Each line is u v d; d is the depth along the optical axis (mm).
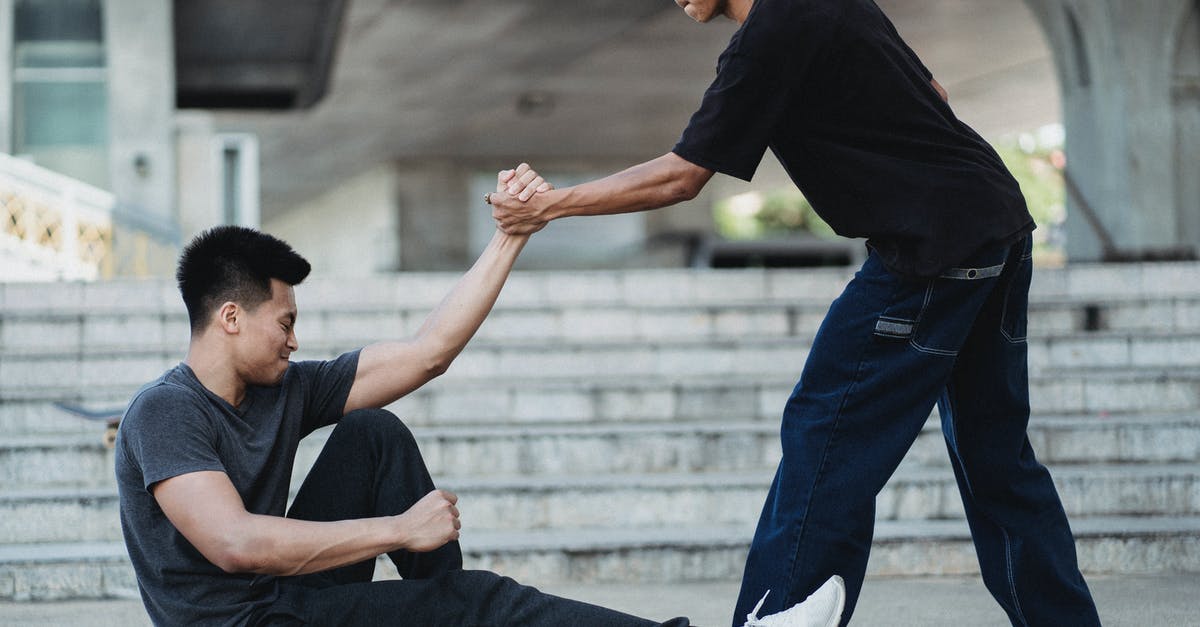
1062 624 2656
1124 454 4758
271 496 2420
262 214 34844
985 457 2650
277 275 2395
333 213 31406
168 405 2303
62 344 6453
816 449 2492
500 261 2641
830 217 2508
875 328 2453
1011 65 20578
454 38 17734
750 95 2416
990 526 2693
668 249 26297
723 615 3400
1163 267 7129
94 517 4191
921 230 2389
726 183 27688
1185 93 12094
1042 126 26562
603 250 26250
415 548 2311
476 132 24875
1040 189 30984
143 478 2277
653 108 23109
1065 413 5402
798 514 2492
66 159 13562
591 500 4312
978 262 2428
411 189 27141
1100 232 11758
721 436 4797
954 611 3404
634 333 6777
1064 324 6734
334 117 22766
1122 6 12016
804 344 6266
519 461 4750
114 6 13633
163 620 2326
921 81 2484
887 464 2479
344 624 2318
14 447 4609
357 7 16078
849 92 2416
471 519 4273
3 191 11125
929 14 17234
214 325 2369
